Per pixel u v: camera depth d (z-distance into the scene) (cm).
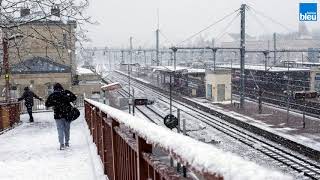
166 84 5781
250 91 5112
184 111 4025
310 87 4291
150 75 7875
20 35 1066
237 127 3078
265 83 4784
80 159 859
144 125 271
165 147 190
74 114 1038
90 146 1002
